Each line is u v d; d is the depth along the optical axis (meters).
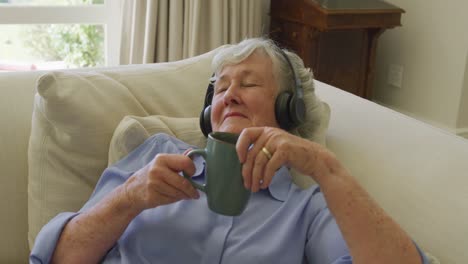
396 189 1.26
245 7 2.54
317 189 1.23
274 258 1.10
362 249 0.94
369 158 1.36
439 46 2.62
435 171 1.23
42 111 1.27
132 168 1.27
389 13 2.53
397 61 2.90
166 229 1.14
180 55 2.51
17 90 1.42
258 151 0.90
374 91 3.07
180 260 1.13
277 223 1.15
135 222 1.16
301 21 2.52
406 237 0.97
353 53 2.64
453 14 2.52
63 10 2.57
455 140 1.33
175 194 0.99
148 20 2.40
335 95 1.66
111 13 2.66
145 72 1.48
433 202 1.18
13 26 2.55
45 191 1.30
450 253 1.10
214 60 1.29
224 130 1.21
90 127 1.29
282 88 1.25
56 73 1.29
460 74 2.53
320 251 1.10
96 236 1.09
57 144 1.29
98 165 1.32
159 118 1.38
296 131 1.34
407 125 1.43
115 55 2.73
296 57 1.32
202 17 2.50
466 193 1.15
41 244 1.10
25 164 1.36
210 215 1.15
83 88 1.30
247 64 1.23
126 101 1.37
